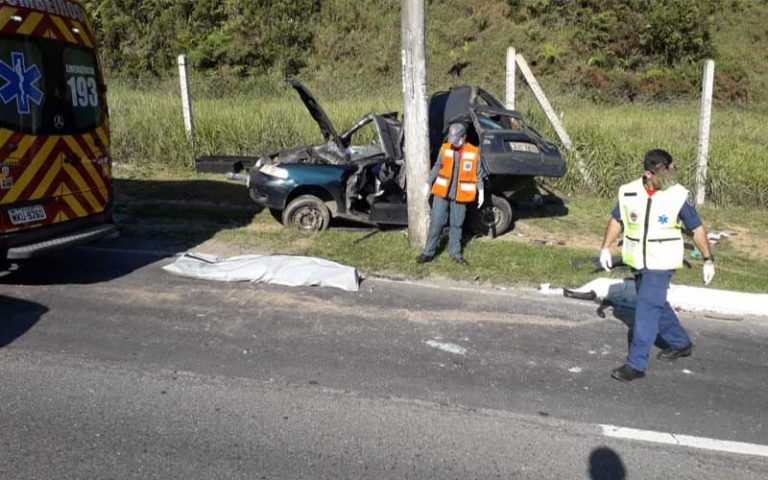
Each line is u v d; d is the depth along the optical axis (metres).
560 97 19.94
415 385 4.64
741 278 7.36
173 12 28.19
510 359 5.14
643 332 4.81
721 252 8.70
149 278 6.71
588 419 4.27
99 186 6.81
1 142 5.66
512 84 11.12
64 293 6.21
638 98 24.34
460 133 7.23
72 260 7.24
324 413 4.19
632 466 3.75
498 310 6.20
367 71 26.83
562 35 28.03
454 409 4.32
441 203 7.28
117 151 12.77
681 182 10.93
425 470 3.61
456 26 28.70
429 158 7.76
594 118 14.21
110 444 3.74
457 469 3.64
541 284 6.95
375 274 7.11
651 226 4.81
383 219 8.47
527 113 12.03
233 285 6.57
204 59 26.38
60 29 6.28
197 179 11.71
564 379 4.84
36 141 6.00
